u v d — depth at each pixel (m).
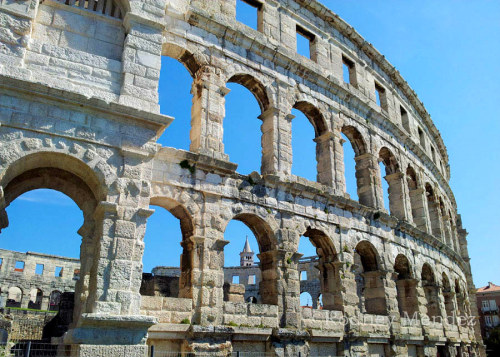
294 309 25.83
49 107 18.25
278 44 31.88
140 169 19.45
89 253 20.50
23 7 19.12
